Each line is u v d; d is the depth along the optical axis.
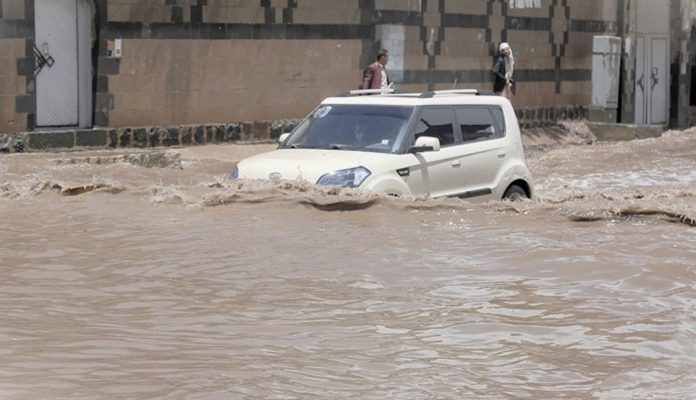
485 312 10.28
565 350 9.17
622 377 8.48
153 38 27.03
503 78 36.66
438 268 11.96
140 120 26.97
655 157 31.47
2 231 13.67
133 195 16.08
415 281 11.43
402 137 17.06
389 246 12.97
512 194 18.69
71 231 13.71
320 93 31.22
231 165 25.94
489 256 12.52
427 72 34.84
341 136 17.44
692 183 26.06
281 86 30.16
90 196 16.03
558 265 12.12
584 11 41.91
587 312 10.33
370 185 16.12
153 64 27.11
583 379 8.44
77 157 23.73
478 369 8.63
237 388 7.99
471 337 9.49
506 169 18.47
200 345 9.12
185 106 27.92
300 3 30.38
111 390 7.88
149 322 9.84
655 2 45.34
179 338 9.34
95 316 10.02
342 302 10.59
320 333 9.55
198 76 28.11
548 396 8.02
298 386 8.09
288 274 11.67
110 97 26.31
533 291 11.09
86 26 25.97
